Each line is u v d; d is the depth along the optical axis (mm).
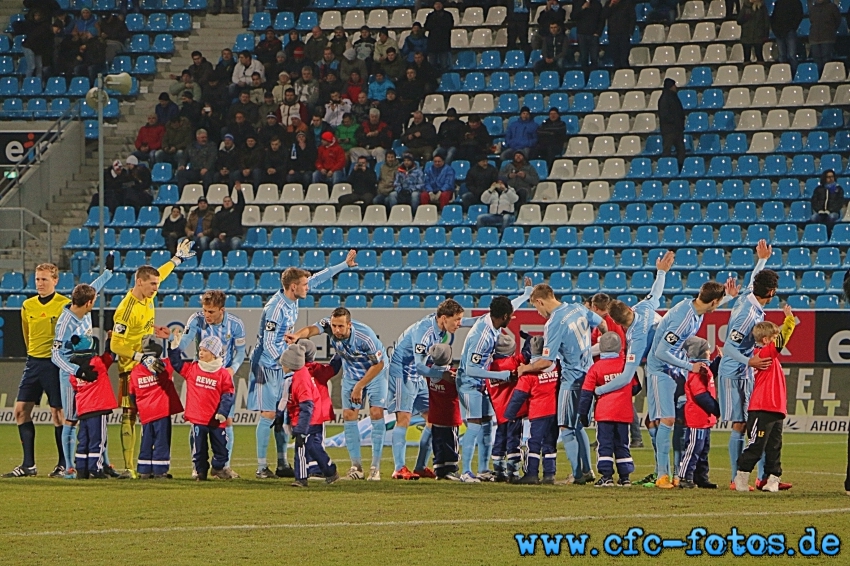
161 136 54531
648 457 30406
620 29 54781
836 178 49844
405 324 40000
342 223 51406
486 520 18141
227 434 24422
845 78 53469
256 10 61312
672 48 55781
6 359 41094
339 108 54188
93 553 15609
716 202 49125
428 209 50969
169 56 60375
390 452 32125
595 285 46125
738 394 23172
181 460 29547
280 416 24812
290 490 21844
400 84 54562
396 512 18969
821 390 37656
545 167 52125
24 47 58344
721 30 56312
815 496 21250
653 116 53750
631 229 49250
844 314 37719
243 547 16016
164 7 62000
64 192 54406
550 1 55844
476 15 59281
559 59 55844
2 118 56906
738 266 46094
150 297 24391
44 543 16297
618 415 22719
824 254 46375
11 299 47969
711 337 38156
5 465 27844
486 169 50812
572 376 23562
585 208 50188
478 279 47031
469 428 24016
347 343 24234
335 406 39688
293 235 51219
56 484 22703
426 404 25375
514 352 24438
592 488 22453
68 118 56531
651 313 23984
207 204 49750
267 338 24703
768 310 38562
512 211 49562
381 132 53375
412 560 15227
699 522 18016
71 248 50844
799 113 52656
